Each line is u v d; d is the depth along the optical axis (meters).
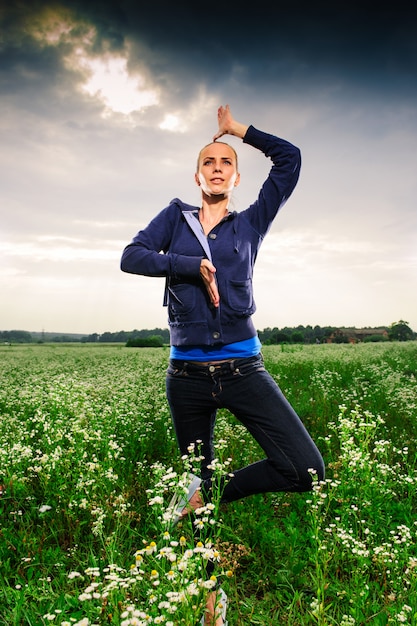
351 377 10.99
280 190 2.67
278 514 3.72
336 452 5.12
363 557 2.56
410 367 12.99
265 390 2.45
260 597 2.79
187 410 2.59
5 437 5.18
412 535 3.08
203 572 1.97
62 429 4.74
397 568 2.63
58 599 2.47
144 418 6.59
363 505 3.35
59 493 3.60
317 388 9.28
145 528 3.32
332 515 3.59
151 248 2.67
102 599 2.11
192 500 2.52
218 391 2.49
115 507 3.38
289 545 3.10
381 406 7.29
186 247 2.63
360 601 2.40
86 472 3.82
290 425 2.41
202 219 2.75
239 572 3.00
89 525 3.36
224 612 2.27
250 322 2.58
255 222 2.68
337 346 28.16
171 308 2.60
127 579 1.92
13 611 2.38
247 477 2.49
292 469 2.38
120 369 14.33
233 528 3.45
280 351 21.98
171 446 5.07
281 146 2.71
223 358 2.48
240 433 5.45
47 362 19.11
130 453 5.02
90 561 2.88
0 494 3.76
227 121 2.82
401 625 2.11
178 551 2.42
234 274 2.53
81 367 16.14
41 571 2.90
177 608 1.76
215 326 2.47
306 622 2.41
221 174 2.65
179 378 2.57
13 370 15.17
